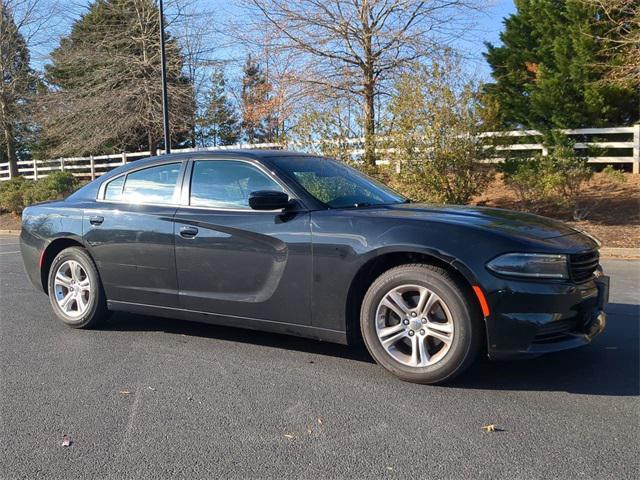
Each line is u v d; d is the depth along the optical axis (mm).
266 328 4520
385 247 3939
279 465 2939
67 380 4188
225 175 4848
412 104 12625
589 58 15547
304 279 4258
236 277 4566
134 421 3482
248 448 3123
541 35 17766
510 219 4195
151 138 25266
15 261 10820
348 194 4758
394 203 4832
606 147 15906
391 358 4027
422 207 4531
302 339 5086
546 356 4508
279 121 15961
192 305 4828
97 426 3426
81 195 5684
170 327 5594
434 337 3896
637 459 2930
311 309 4262
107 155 30000
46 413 3619
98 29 26328
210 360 4570
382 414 3504
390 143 12742
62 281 5641
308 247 4223
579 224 12523
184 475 2867
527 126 17500
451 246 3777
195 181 4980
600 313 4066
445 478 2787
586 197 14352
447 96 12430
